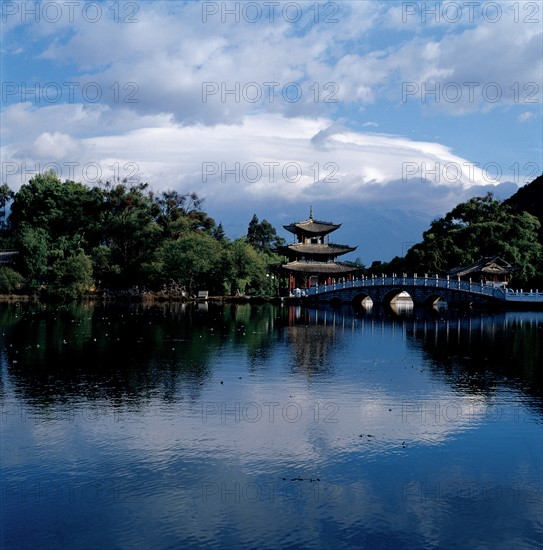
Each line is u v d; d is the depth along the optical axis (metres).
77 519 19.33
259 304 122.12
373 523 19.33
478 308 110.12
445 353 50.91
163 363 44.19
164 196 155.12
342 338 61.47
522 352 51.56
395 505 20.53
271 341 58.38
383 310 107.44
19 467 23.25
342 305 122.38
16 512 19.75
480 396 34.62
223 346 53.94
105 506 20.17
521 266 124.19
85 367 41.94
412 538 18.47
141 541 18.14
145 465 23.53
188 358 46.59
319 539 18.34
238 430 27.75
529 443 26.45
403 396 34.53
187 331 66.06
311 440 26.55
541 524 19.44
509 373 41.69
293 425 28.62
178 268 131.00
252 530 18.80
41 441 25.97
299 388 36.34
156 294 134.88
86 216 150.75
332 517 19.64
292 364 44.69
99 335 60.66
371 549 17.84
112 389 35.25
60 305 109.62
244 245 139.25
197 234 145.62
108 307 106.06
